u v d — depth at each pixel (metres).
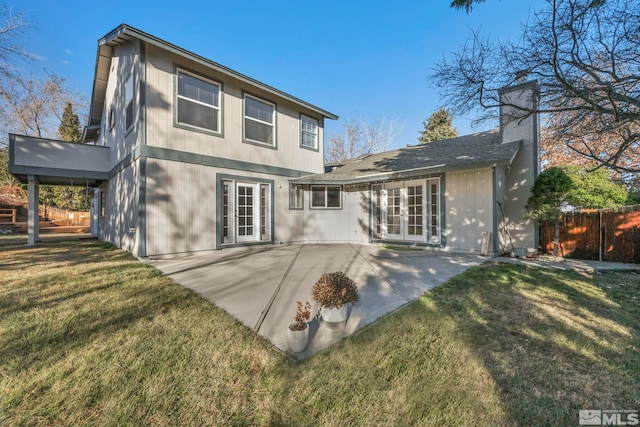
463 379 2.30
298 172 10.96
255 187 9.61
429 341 2.90
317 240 11.08
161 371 2.40
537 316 3.49
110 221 10.62
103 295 4.23
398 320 3.41
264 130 9.91
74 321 3.32
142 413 1.95
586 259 7.40
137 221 7.15
